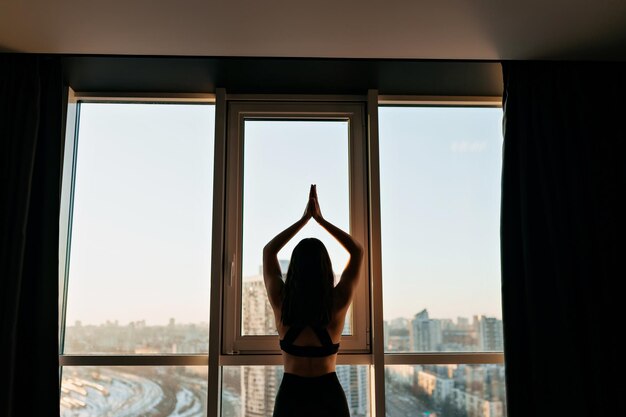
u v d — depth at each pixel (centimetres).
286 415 197
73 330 264
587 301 234
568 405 226
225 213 269
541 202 245
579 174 246
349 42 233
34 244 237
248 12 208
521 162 247
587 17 214
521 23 218
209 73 259
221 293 259
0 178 236
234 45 235
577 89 253
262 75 261
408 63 249
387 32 225
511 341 235
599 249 240
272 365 256
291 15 211
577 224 241
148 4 202
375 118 273
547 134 249
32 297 233
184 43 233
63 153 267
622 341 234
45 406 225
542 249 241
